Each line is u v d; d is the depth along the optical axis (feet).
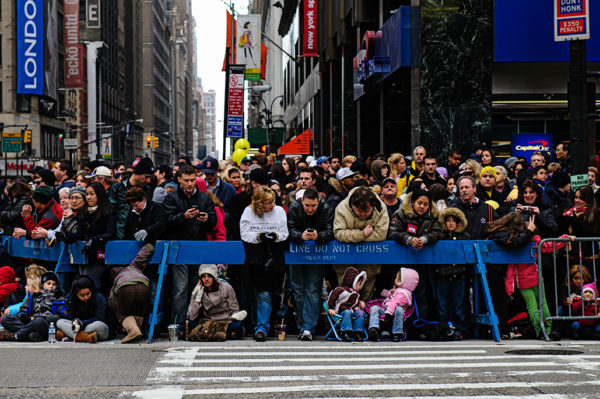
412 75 64.23
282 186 42.01
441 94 61.57
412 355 25.32
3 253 37.40
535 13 61.36
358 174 38.40
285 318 32.53
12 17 203.82
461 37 61.52
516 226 29.71
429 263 29.99
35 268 31.14
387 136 85.92
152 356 24.91
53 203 35.60
